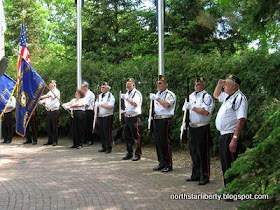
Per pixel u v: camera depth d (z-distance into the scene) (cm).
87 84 1121
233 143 524
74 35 1933
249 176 335
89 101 1110
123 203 521
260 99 754
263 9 674
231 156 540
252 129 748
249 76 756
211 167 780
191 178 653
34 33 2309
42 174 714
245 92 779
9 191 587
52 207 504
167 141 736
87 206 509
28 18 2248
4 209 496
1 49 961
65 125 1314
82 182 645
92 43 1866
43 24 2602
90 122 1160
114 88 1178
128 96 877
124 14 1848
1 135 1346
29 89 987
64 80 1322
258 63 750
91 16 1844
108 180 660
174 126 982
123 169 762
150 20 1599
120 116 904
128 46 1794
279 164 315
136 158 872
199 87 640
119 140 1184
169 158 741
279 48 789
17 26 2247
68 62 1422
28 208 500
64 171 743
